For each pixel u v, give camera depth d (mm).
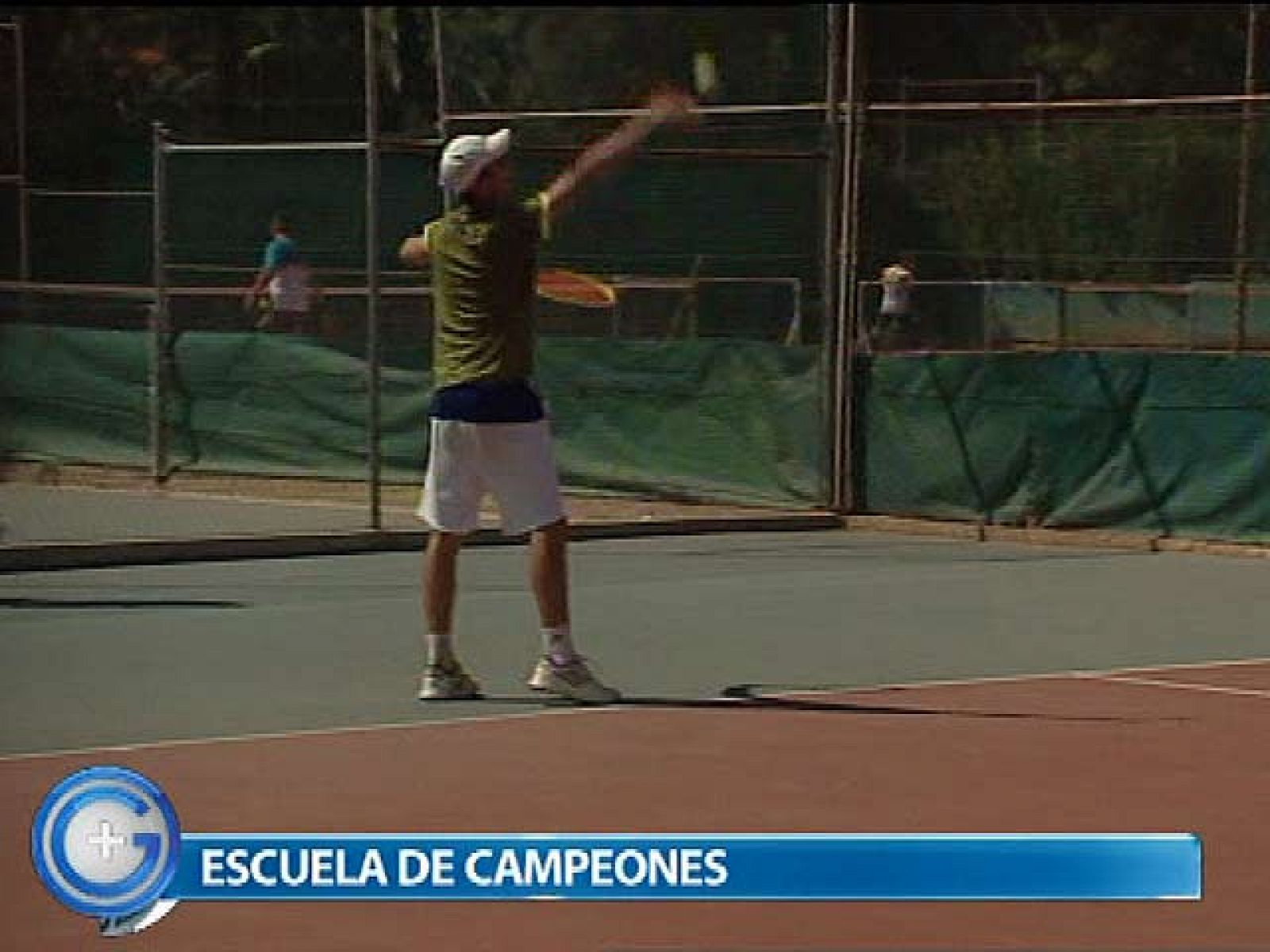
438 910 15727
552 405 40562
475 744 20922
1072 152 45188
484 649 26188
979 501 37344
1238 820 18141
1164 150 43656
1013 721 22000
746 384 39156
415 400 40781
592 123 46438
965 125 43594
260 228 47281
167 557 33656
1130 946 15016
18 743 20938
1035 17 99188
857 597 30500
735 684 24094
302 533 34875
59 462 43656
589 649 26297
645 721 22016
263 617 28562
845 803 18594
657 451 39875
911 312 42500
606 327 41625
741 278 39938
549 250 41500
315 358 41625
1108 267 44781
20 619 28375
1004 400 37062
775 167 40062
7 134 51344
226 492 41094
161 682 24094
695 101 41969
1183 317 45375
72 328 46656
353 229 45500
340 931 15305
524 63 94188
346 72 69000
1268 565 34094
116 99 66125
